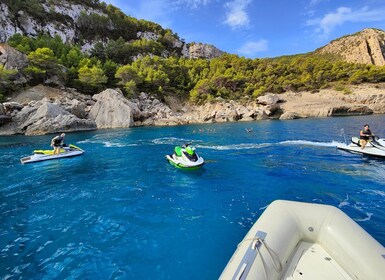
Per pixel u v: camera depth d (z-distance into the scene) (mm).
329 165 10844
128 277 3973
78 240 5168
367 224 5496
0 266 4344
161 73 58438
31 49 50781
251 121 41281
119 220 6059
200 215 6254
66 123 29750
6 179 9961
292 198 7250
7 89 37000
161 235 5293
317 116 44344
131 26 104562
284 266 3254
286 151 14359
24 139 23531
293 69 71250
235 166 11219
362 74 60656
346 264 3232
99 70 46625
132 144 19297
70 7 86062
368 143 12906
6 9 65125
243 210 6508
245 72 70188
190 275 3992
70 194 8062
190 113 51625
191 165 10367
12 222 6074
